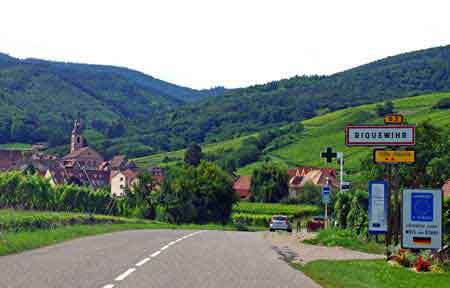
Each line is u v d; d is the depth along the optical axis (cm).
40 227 2745
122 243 2377
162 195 8831
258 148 17800
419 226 1844
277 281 1408
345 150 14825
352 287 1403
